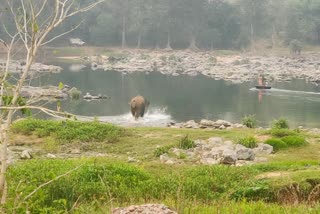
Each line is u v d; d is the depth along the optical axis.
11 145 22.28
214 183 14.48
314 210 11.13
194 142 22.66
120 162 17.39
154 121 37.12
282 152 22.09
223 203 11.48
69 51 104.88
